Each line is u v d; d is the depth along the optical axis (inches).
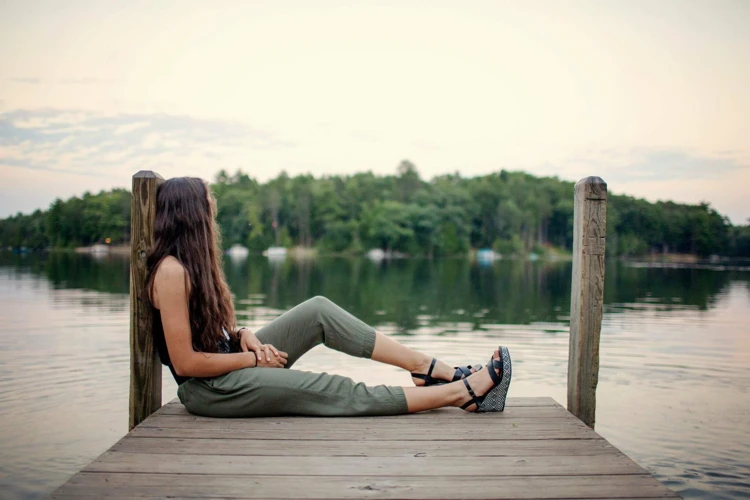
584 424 117.4
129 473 90.7
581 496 84.3
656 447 170.6
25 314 442.9
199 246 114.8
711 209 3410.4
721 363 289.3
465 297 818.8
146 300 121.7
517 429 113.5
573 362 130.0
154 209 120.1
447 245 4153.5
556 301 741.9
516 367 283.1
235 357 115.2
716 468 154.5
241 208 4537.4
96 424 181.8
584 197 125.3
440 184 4783.5
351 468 93.6
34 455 157.5
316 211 4485.7
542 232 4404.5
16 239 3390.7
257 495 83.4
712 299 699.4
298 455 98.8
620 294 792.9
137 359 122.3
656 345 340.8
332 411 119.0
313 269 1962.4
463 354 326.3
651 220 3555.6
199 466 93.7
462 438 108.0
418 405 121.0
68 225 3457.2
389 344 126.2
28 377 238.7
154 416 119.4
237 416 117.9
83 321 402.0
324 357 304.2
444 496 83.8
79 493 83.6
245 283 1144.2
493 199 4475.9
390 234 4077.3
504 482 88.9
